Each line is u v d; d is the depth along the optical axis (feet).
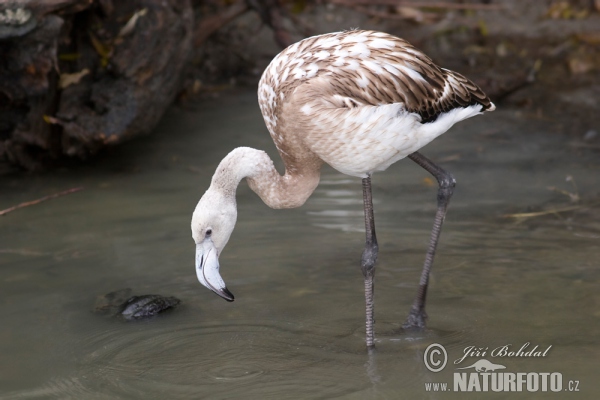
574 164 41.60
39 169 41.81
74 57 39.17
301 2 53.16
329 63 24.68
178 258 32.24
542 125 47.73
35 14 33.91
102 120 39.37
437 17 60.64
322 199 37.96
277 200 26.45
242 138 45.70
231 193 25.77
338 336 26.27
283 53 26.09
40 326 26.94
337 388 22.84
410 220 35.27
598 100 50.98
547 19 64.08
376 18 61.98
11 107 38.91
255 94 53.62
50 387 23.15
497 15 64.75
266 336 26.30
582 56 57.57
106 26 39.86
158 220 35.65
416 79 24.85
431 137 25.53
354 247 32.86
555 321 26.66
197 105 51.37
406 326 26.66
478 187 38.86
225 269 31.30
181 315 27.91
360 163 24.85
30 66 35.78
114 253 32.63
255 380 23.41
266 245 33.22
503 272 30.35
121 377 23.75
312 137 24.50
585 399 21.93
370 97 24.26
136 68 39.63
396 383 23.09
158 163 42.63
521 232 33.76
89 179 40.70
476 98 26.55
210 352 25.27
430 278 30.12
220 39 57.77
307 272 30.91
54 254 32.50
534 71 52.54
